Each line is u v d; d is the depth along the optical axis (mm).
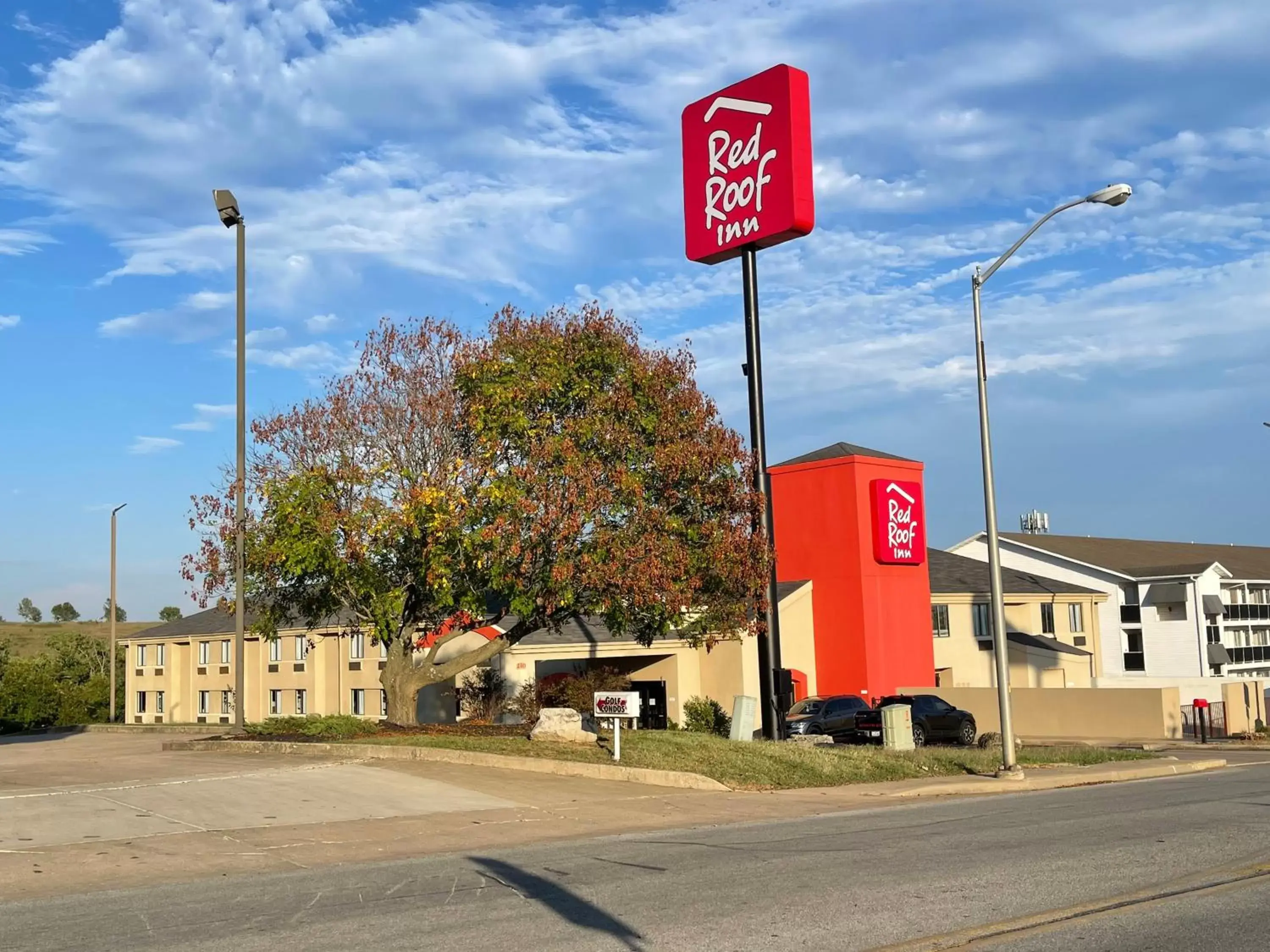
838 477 42750
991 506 21688
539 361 23641
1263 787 19656
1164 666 66125
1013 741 22188
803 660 41906
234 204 22875
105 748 24109
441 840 13219
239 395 23000
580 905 9320
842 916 8711
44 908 9516
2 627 127938
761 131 28438
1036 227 20875
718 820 15016
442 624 25547
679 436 24312
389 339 24047
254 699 48656
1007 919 8523
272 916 9055
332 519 22234
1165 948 7625
